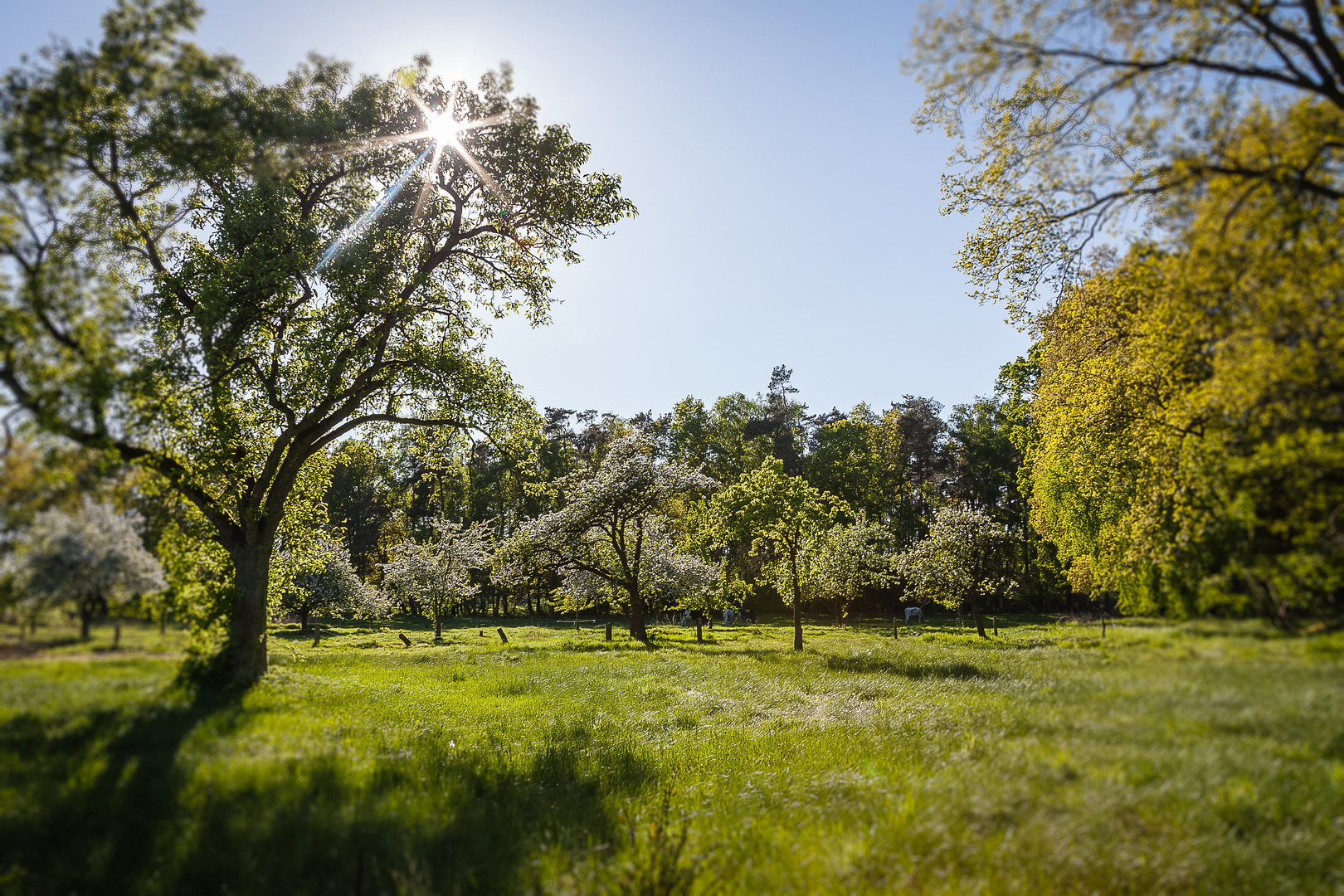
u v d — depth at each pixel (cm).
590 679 1616
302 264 1111
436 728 975
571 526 3058
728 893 466
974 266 1018
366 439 1595
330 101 1228
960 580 2916
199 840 512
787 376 6719
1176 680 616
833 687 1383
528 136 1359
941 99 834
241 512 1099
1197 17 609
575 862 525
